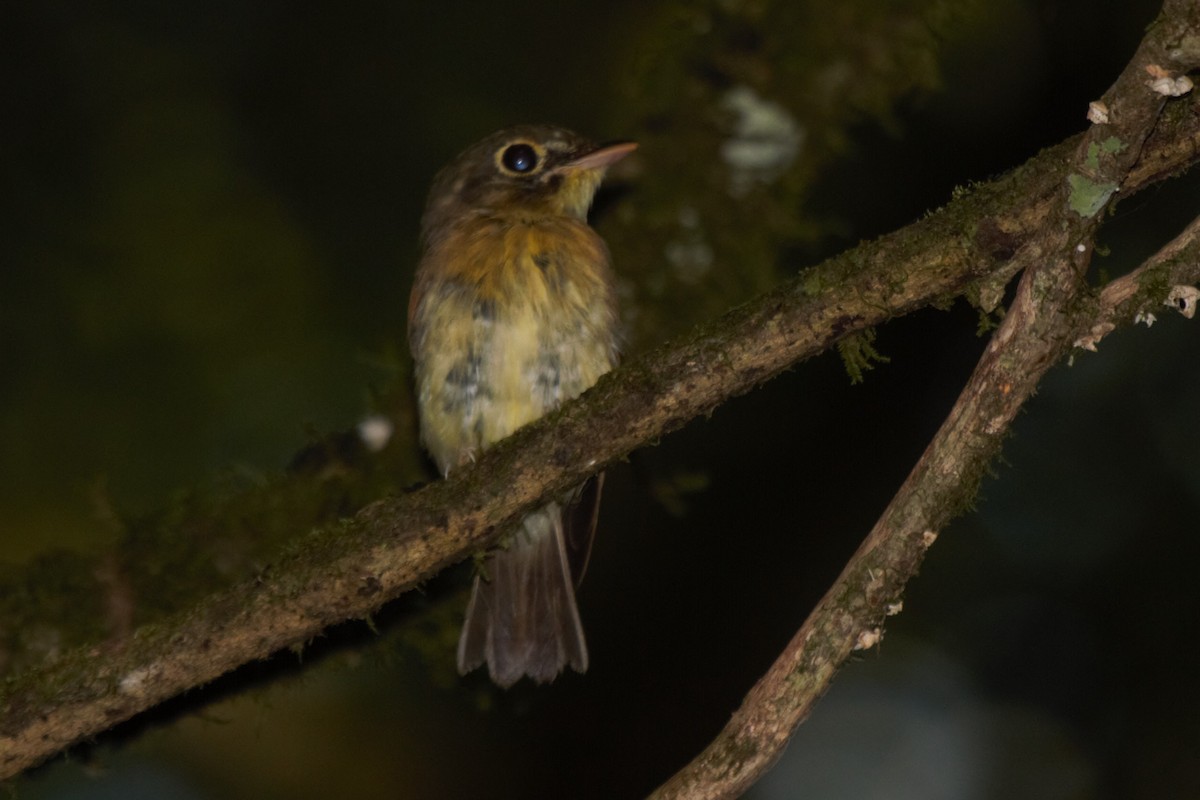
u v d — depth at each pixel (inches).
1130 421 471.8
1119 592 468.8
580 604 546.3
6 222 416.5
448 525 269.4
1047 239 235.5
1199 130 243.9
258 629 269.9
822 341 257.6
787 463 542.9
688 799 231.6
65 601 370.6
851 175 515.8
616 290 365.1
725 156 417.4
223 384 421.4
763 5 415.8
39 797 460.1
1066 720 475.8
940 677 491.5
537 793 513.3
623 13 468.1
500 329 344.5
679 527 548.7
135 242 423.8
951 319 534.6
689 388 263.3
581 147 390.3
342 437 395.9
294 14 457.1
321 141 450.0
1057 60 498.6
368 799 488.7
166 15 448.8
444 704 506.6
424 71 460.1
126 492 411.2
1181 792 443.5
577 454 268.8
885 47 410.0
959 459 236.5
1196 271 236.7
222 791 477.7
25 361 411.8
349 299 436.8
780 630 535.2
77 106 432.1
